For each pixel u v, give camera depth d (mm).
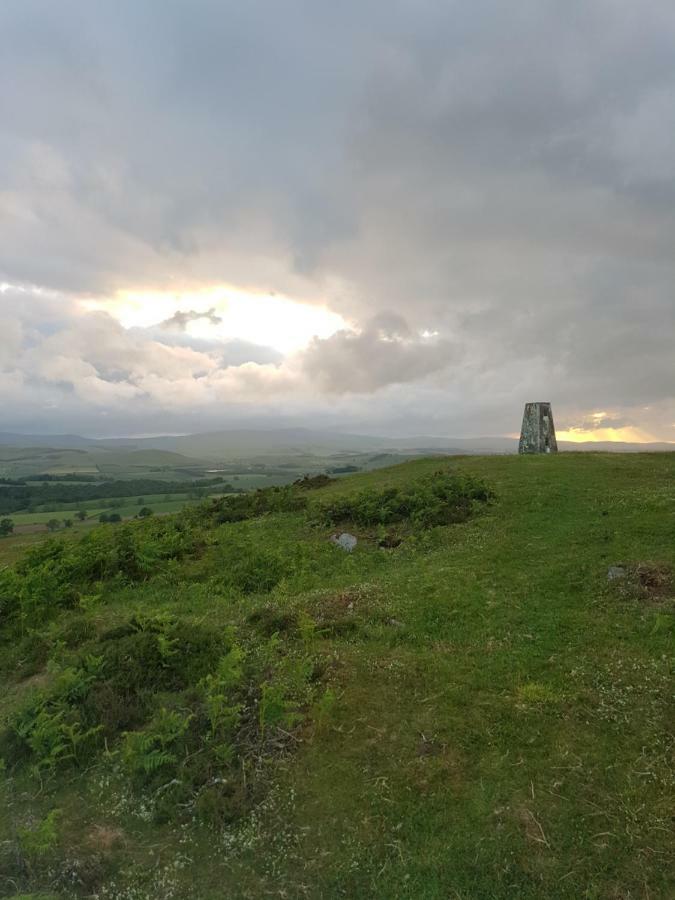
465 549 14156
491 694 7445
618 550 12188
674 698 7051
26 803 6316
